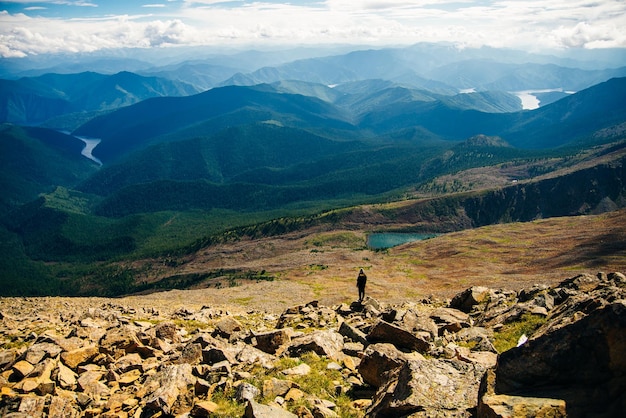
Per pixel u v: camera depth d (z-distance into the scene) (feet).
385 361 61.00
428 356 69.62
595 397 36.50
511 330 81.71
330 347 78.28
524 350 41.73
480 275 526.16
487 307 110.52
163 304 209.05
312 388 60.59
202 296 372.38
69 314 136.98
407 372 49.65
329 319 120.98
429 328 86.94
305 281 530.68
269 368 69.46
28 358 71.87
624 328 36.96
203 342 85.87
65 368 71.00
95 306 178.81
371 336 79.77
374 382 61.21
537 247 636.07
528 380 40.50
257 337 86.94
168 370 66.44
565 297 94.68
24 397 59.47
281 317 129.08
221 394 58.95
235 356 75.87
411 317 91.45
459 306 124.98
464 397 44.39
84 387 65.72
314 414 51.83
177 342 96.02
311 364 70.79
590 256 522.47
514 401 37.99
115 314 132.57
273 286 453.58
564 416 35.68
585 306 63.98
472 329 86.33
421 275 566.77
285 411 50.39
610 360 37.09
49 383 63.98
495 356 65.51
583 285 99.04
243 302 337.31
